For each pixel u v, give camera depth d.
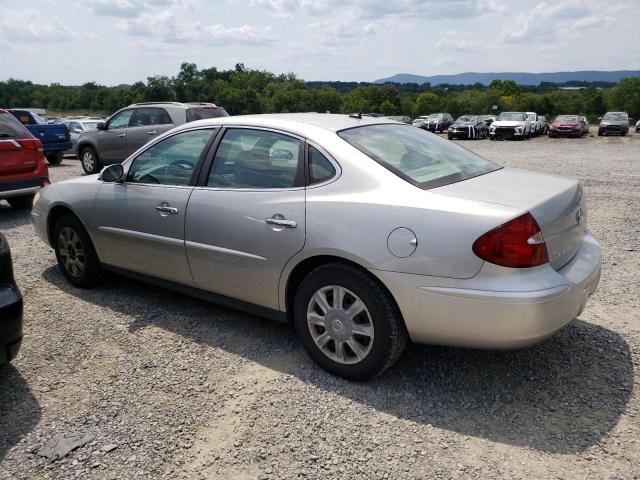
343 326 3.19
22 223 7.86
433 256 2.82
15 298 3.10
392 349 3.05
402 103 114.50
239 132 3.79
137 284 5.04
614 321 4.00
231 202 3.60
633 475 2.43
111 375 3.40
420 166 3.34
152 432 2.82
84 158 13.45
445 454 2.61
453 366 3.42
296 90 115.38
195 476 2.50
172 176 4.05
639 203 8.49
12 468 2.56
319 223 3.17
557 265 3.02
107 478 2.49
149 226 4.10
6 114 8.12
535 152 21.03
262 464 2.56
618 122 33.75
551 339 3.74
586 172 13.09
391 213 2.96
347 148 3.30
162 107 12.09
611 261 5.42
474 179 3.32
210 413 2.98
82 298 4.70
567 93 102.69
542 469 2.49
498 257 2.71
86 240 4.70
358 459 2.58
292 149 3.47
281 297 3.47
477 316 2.77
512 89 110.75
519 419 2.87
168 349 3.74
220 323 4.15
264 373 3.39
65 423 2.91
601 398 3.03
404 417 2.90
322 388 3.20
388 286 2.95
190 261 3.89
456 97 106.25
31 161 8.12
